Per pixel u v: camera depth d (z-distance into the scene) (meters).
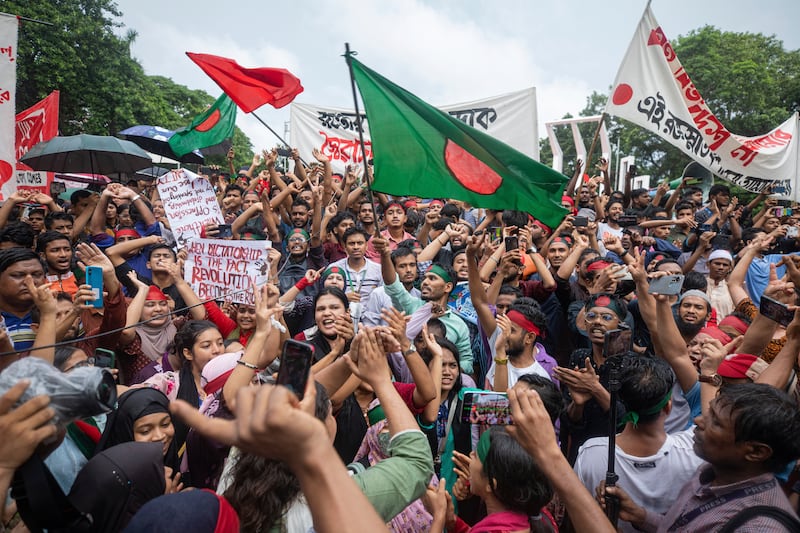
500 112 9.04
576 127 13.46
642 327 4.63
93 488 1.86
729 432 1.90
